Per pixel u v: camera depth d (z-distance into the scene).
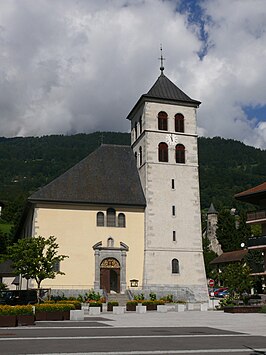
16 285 62.06
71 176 51.97
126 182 53.97
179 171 53.84
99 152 55.88
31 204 50.06
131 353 14.66
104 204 50.69
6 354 14.30
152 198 52.06
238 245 98.00
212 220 137.62
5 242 82.12
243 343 17.47
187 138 55.25
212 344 17.14
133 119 59.97
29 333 21.02
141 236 51.34
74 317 29.70
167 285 49.97
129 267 50.03
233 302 42.47
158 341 18.02
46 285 46.97
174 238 51.69
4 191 169.75
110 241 50.12
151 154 53.38
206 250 118.62
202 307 41.84
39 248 41.91
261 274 48.25
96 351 15.05
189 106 56.34
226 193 179.62
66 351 15.03
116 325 25.64
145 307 38.53
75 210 49.91
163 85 57.12
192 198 53.50
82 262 48.62
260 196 50.06
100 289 48.22
